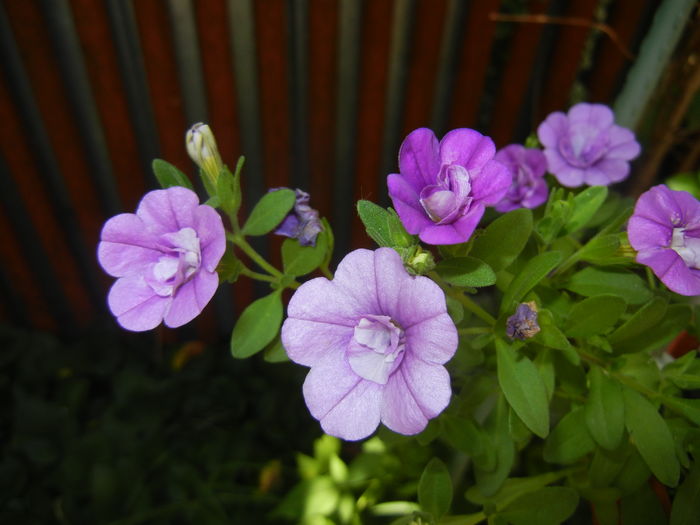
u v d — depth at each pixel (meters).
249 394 0.30
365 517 0.19
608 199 0.16
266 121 0.26
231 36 0.24
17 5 0.22
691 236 0.10
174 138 0.26
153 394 0.29
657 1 0.23
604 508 0.13
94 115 0.25
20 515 0.26
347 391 0.09
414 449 0.18
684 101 0.19
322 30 0.23
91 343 0.32
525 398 0.11
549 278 0.13
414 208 0.10
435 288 0.08
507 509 0.13
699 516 0.11
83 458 0.26
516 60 0.24
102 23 0.23
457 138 0.10
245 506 0.24
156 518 0.24
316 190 0.28
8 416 0.30
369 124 0.26
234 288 0.30
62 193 0.28
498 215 0.15
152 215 0.10
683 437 0.12
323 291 0.09
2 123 0.25
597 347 0.13
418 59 0.24
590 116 0.15
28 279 0.30
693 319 0.13
